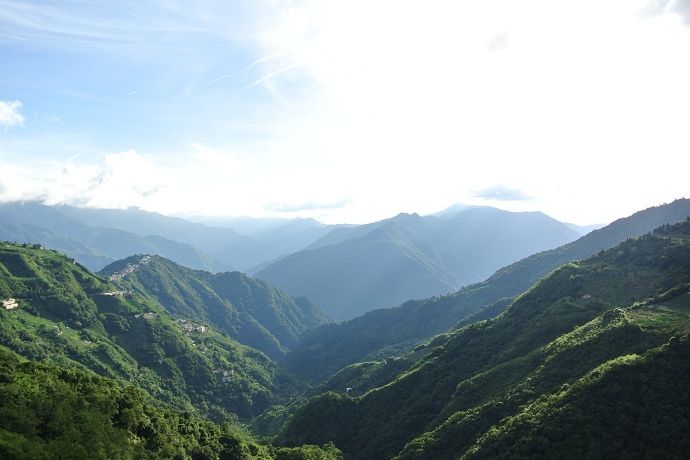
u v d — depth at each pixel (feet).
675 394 326.85
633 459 301.02
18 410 310.45
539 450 332.80
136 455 344.90
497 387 490.49
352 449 554.87
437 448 428.15
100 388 388.57
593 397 349.41
